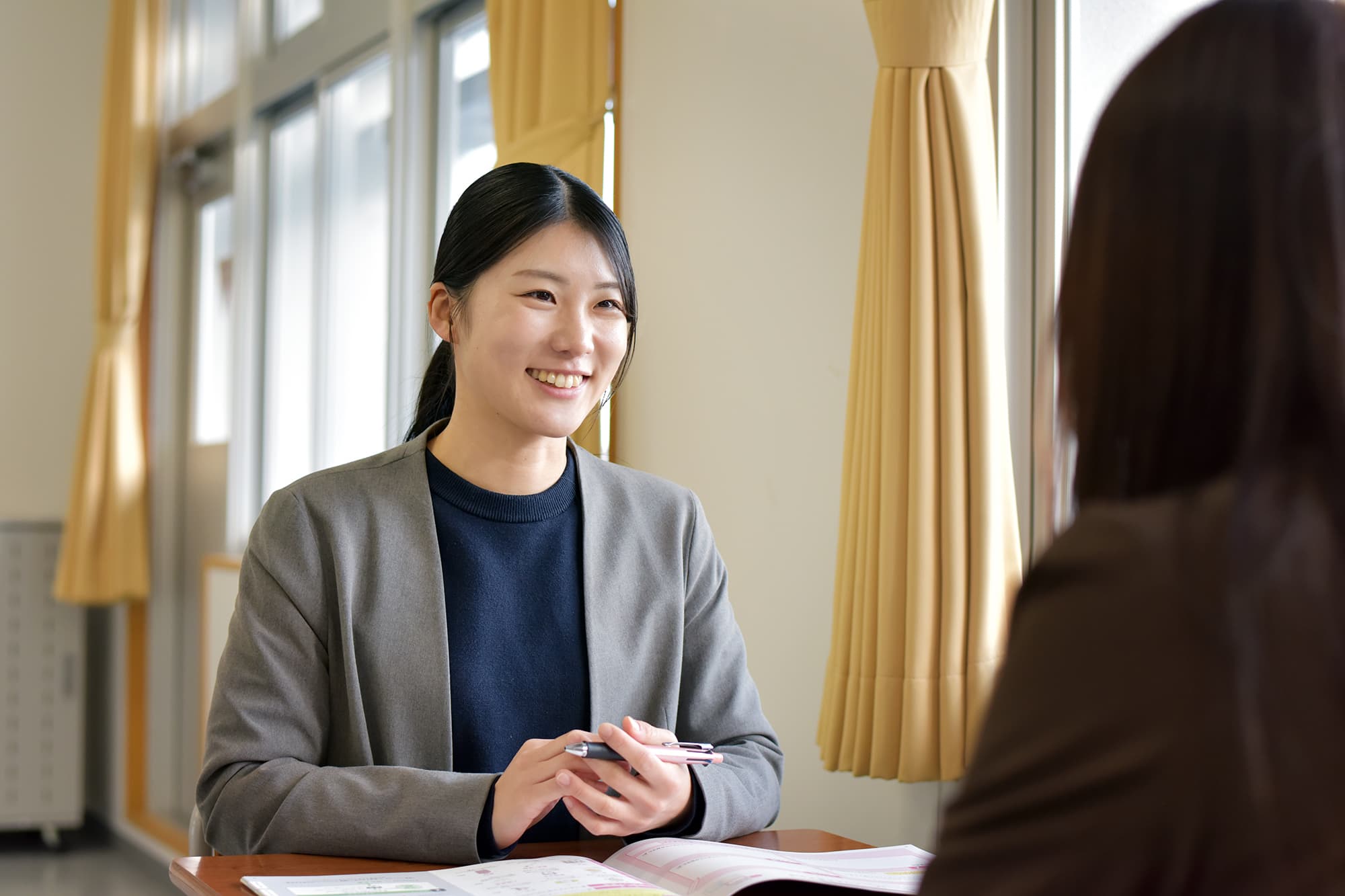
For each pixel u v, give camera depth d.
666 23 2.49
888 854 1.14
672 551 1.47
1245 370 0.43
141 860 4.62
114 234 4.74
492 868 1.03
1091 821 0.41
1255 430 0.42
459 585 1.34
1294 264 0.43
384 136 3.71
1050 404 0.53
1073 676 0.43
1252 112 0.45
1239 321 0.44
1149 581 0.42
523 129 2.62
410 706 1.29
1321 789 0.38
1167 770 0.40
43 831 5.11
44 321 5.30
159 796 4.80
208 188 4.88
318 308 3.92
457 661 1.32
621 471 1.51
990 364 1.60
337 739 1.29
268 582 1.28
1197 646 0.40
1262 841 0.38
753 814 1.27
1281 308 0.43
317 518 1.32
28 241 5.29
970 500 1.59
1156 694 0.40
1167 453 0.45
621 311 1.35
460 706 1.31
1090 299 0.48
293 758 1.23
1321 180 0.43
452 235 1.36
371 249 3.73
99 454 4.62
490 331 1.31
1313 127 0.43
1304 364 0.42
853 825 1.98
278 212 4.39
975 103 1.63
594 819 1.11
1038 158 1.86
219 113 4.64
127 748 4.93
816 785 2.07
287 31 4.30
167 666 4.82
